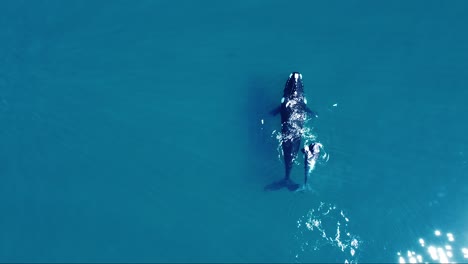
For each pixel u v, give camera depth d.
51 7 38.78
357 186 31.98
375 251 30.33
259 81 35.97
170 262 30.55
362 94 34.94
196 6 38.91
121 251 30.86
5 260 30.52
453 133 33.41
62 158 33.66
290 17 38.47
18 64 36.41
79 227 31.55
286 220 31.31
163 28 38.25
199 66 36.56
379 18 38.19
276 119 34.41
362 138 33.34
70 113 35.03
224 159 33.41
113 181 32.91
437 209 31.30
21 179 32.94
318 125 33.66
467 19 37.78
